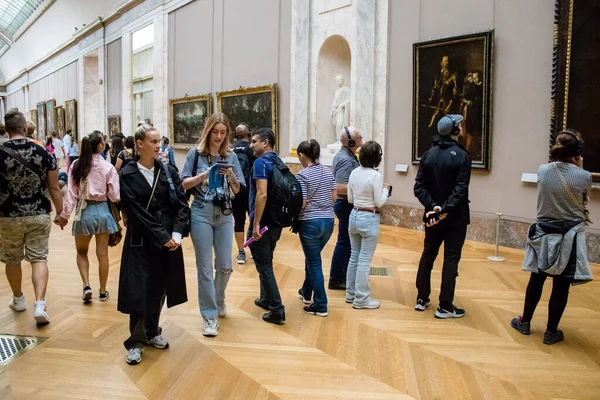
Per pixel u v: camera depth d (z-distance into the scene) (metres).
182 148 17.55
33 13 35.88
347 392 3.34
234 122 14.54
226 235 4.48
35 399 3.25
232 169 4.41
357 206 4.96
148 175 3.80
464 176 4.61
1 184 4.43
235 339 4.23
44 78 36.44
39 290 4.55
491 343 4.16
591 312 4.90
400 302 5.23
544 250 4.08
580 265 3.97
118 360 3.83
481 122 8.12
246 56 14.06
